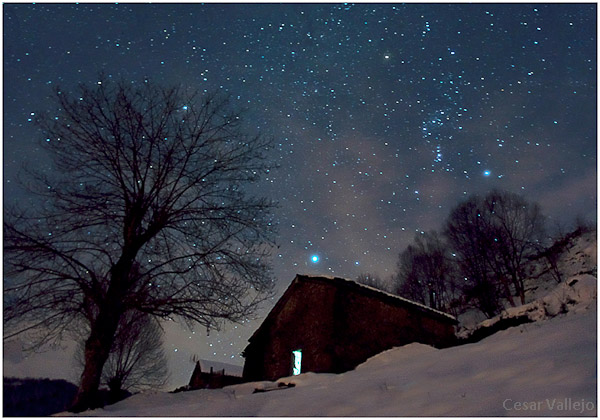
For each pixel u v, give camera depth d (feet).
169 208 37.37
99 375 30.73
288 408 22.65
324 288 49.32
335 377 32.76
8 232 31.65
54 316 32.17
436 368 25.81
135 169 36.86
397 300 49.93
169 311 34.27
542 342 24.66
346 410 20.51
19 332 31.40
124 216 36.63
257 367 58.70
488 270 98.73
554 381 17.40
